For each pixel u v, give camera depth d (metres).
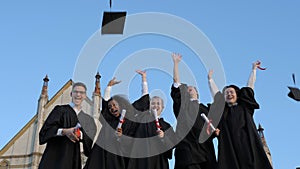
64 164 6.88
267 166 6.77
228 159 6.97
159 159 7.11
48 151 7.07
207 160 7.20
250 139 7.03
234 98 7.62
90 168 7.00
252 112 7.60
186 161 6.97
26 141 31.12
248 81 7.95
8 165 30.14
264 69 8.09
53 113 7.36
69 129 6.91
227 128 7.32
